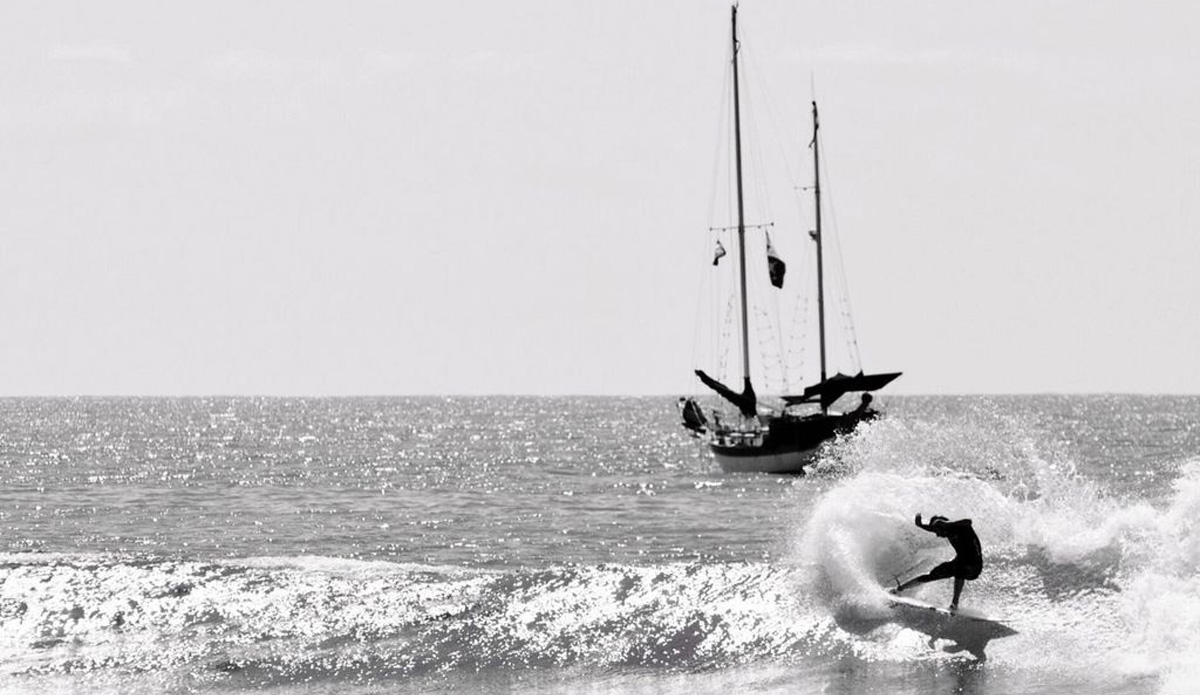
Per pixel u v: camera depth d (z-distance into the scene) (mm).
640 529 36844
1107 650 18094
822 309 66125
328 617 22844
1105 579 20031
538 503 46688
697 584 22109
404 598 23453
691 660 19766
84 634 22609
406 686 19703
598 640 20828
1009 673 17734
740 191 65250
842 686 18000
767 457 60438
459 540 35281
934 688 17531
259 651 21500
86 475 66250
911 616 19844
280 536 36844
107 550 34000
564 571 23641
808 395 60656
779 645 19781
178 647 21844
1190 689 16500
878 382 59094
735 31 65375
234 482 60719
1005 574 20750
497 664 20359
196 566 25969
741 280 64688
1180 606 18625
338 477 64438
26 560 26734
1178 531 20625
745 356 64188
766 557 30188
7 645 22234
